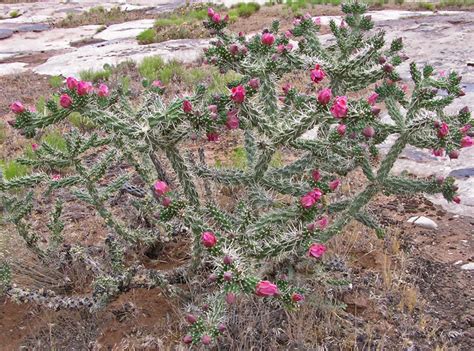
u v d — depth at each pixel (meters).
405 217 1.82
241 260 1.03
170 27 5.78
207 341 0.96
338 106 1.12
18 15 8.12
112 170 2.26
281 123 1.27
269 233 1.17
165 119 1.12
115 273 1.39
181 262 1.55
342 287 1.39
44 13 8.26
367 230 1.67
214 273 0.99
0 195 1.54
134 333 1.31
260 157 1.33
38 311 1.39
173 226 1.58
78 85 1.12
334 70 1.47
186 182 1.24
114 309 1.37
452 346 1.24
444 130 1.18
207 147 2.48
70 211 1.93
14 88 3.94
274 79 1.39
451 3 6.56
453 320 1.34
